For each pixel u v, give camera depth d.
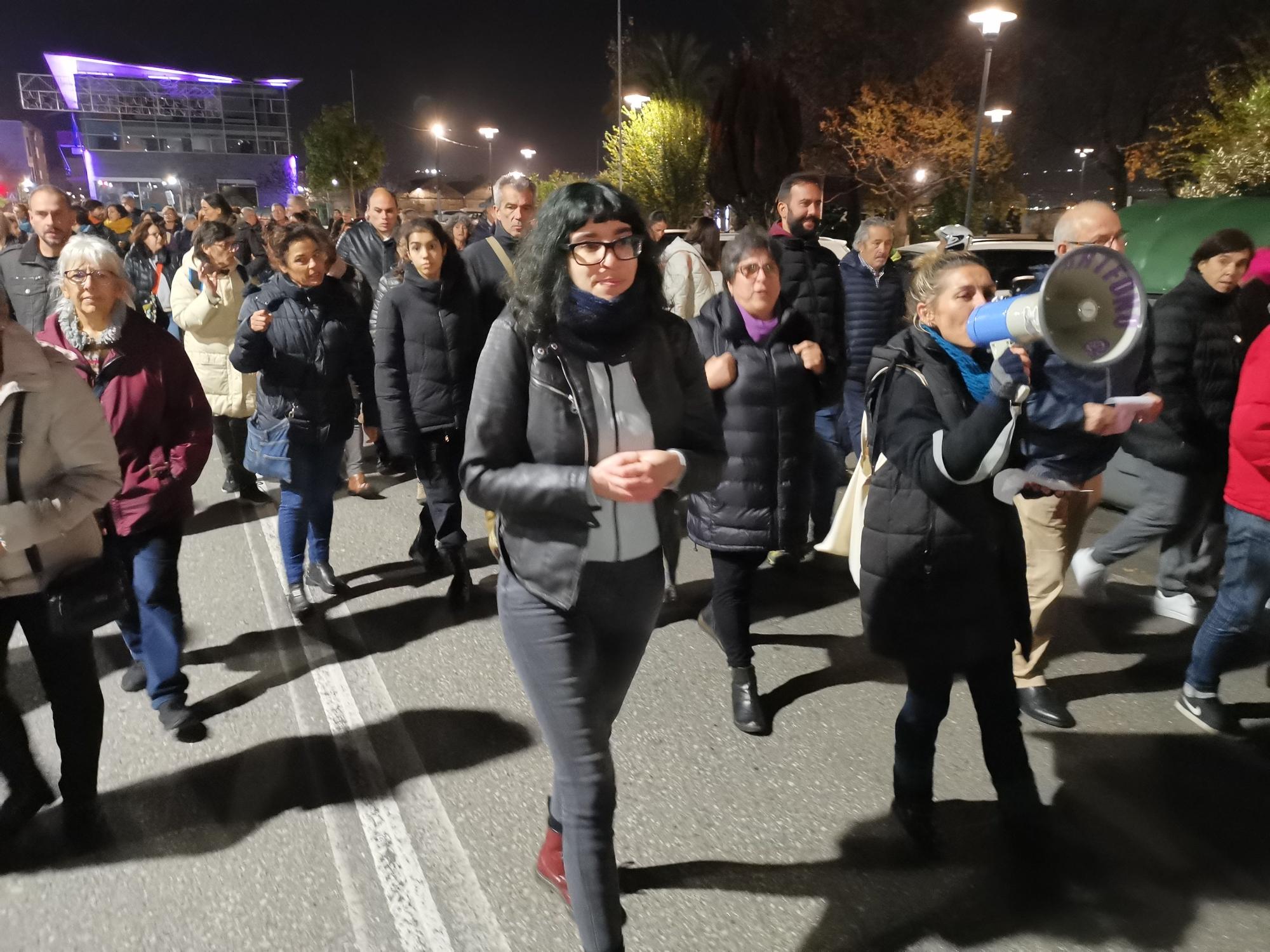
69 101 62.16
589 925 1.97
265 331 3.97
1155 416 2.53
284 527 4.14
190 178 58.75
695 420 2.16
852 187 27.34
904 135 26.02
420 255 3.89
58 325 3.03
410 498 6.10
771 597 4.50
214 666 3.75
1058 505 3.08
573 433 1.97
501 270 4.24
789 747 3.15
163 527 3.14
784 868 2.54
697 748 3.14
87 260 2.89
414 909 2.40
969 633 2.33
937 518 2.28
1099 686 3.55
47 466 2.37
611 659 2.16
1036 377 2.65
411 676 3.65
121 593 2.56
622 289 1.93
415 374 4.02
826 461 4.67
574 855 1.98
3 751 2.62
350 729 3.27
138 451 3.07
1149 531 3.87
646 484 1.85
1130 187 23.64
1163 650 3.83
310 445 4.11
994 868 2.53
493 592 4.48
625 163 25.70
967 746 3.14
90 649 2.62
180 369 3.12
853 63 26.08
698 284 5.84
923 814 2.62
